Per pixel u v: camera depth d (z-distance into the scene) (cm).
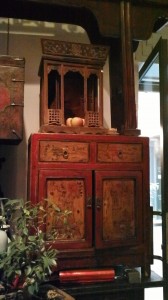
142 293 193
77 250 181
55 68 200
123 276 193
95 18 206
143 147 199
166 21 233
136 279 187
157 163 238
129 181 195
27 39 243
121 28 209
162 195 211
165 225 207
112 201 190
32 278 140
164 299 192
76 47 203
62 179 183
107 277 185
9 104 187
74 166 185
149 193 198
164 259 203
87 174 187
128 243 190
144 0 212
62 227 179
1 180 227
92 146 189
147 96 259
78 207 184
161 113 217
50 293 156
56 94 210
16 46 240
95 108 217
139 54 276
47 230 176
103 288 179
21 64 191
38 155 181
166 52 219
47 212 176
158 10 217
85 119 203
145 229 195
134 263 192
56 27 249
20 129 188
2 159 218
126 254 191
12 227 168
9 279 150
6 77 187
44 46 198
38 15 233
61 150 184
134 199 194
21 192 229
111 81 247
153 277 196
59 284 179
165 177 210
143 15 214
